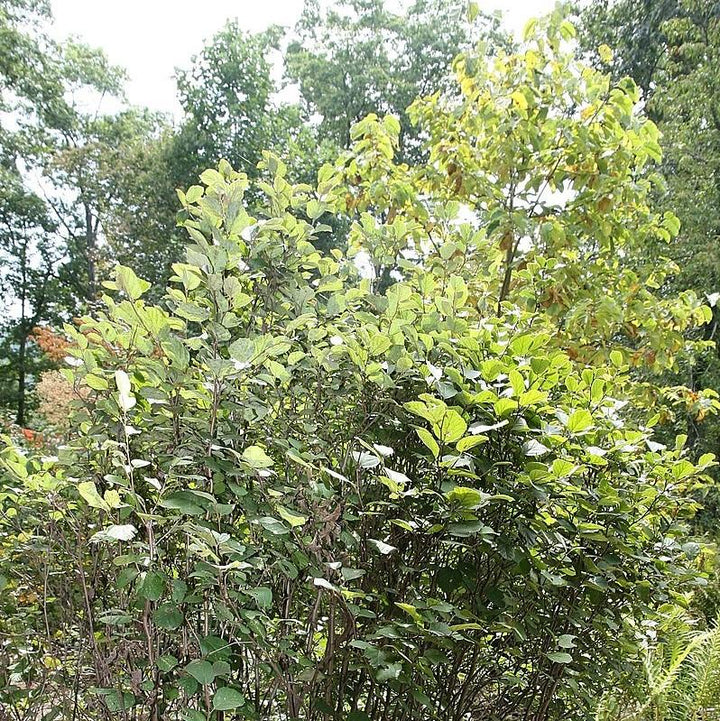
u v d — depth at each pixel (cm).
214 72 2127
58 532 210
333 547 196
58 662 217
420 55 2119
